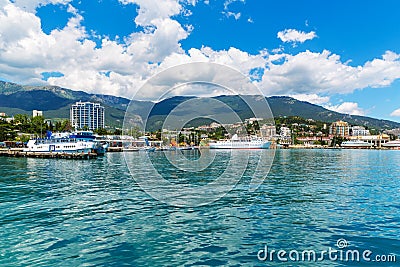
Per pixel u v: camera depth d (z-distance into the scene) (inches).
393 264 401.4
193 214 641.6
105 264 400.2
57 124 5841.5
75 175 1419.8
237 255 430.6
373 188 987.3
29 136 4953.3
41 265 396.8
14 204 750.5
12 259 415.8
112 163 2209.6
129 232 526.3
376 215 637.9
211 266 395.9
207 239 492.4
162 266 395.2
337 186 1024.2
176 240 487.2
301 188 972.6
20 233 521.0
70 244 470.0
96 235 510.6
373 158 3043.8
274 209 684.7
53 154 2861.7
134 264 400.2
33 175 1439.5
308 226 560.4
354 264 401.7
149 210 674.8
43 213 657.0
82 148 2987.2
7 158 2844.5
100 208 698.2
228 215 633.0
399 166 1952.5
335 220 599.8
